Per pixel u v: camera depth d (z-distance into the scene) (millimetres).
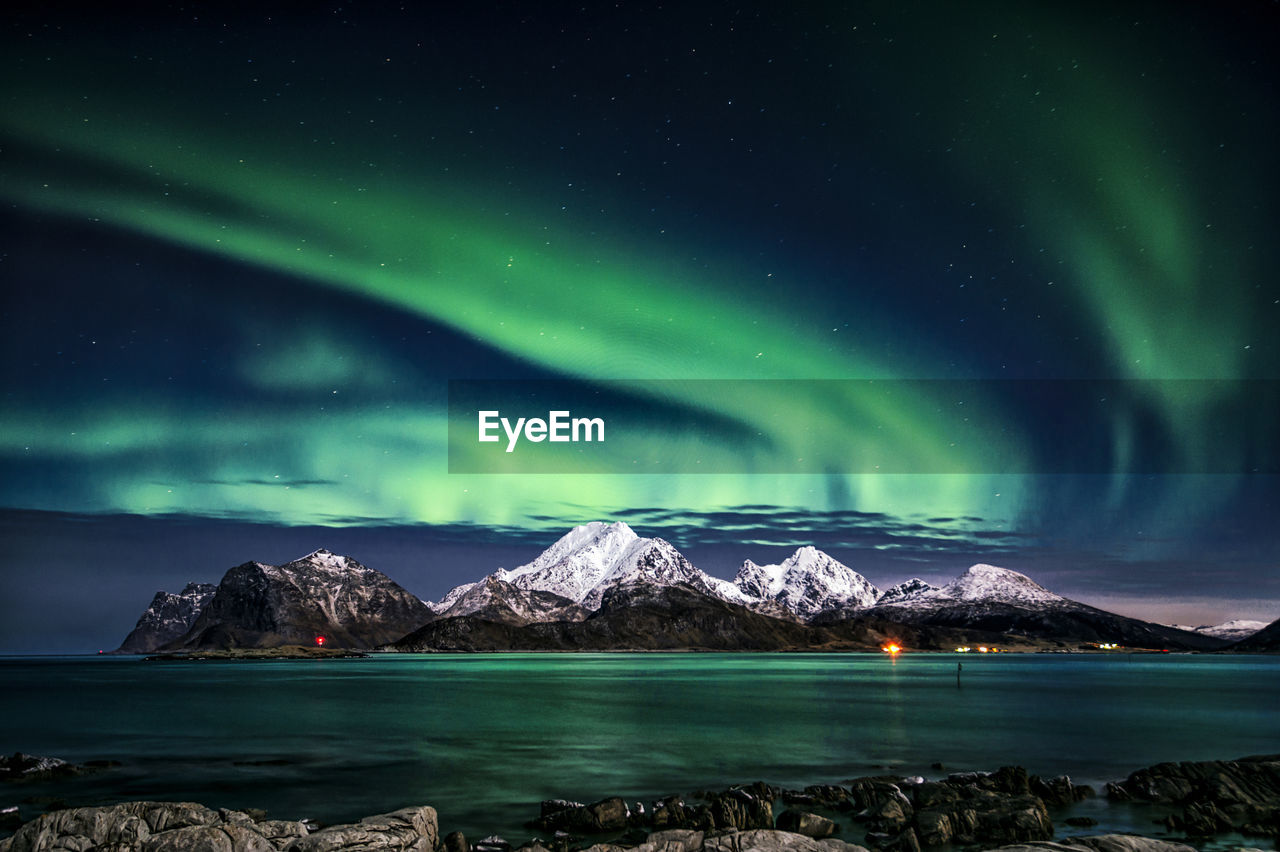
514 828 26625
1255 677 150750
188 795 32562
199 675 173625
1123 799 29000
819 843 20672
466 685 122812
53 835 19703
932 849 22531
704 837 21062
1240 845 22938
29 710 76938
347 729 57812
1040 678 147125
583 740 50094
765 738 50750
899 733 53438
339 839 19531
